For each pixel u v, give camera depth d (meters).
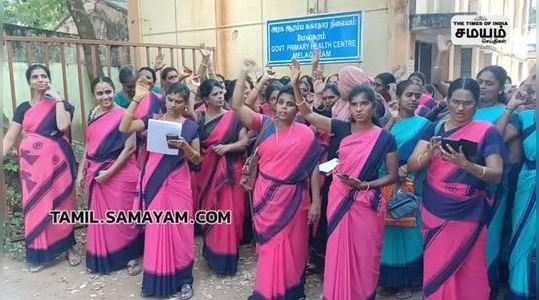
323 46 5.74
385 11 5.64
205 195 4.10
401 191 3.42
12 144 4.23
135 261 4.29
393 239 3.54
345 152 2.98
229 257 4.09
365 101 2.89
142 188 3.69
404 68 5.57
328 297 3.04
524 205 3.08
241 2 6.88
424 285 2.95
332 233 3.03
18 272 4.26
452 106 2.76
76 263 4.41
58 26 10.21
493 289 3.40
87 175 4.18
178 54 7.52
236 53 7.04
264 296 3.28
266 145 3.23
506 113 3.15
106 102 4.12
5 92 6.20
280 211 3.23
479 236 2.81
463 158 2.61
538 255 2.95
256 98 3.84
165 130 3.53
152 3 7.82
